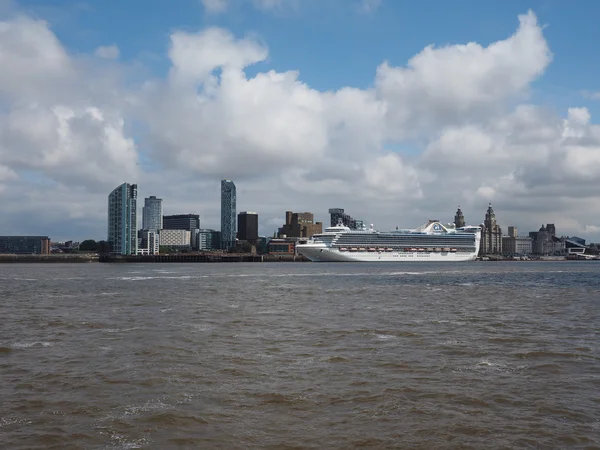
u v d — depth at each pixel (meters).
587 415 23.59
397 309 64.62
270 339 42.34
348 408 24.64
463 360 34.38
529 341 41.34
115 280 139.75
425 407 24.72
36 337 43.91
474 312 61.34
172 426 22.38
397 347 38.84
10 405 25.11
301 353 36.69
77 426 22.41
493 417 23.39
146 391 27.36
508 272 197.88
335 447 20.36
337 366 32.69
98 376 30.36
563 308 65.88
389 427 22.28
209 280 137.62
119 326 50.03
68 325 50.91
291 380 29.39
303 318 55.69
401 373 30.91
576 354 36.19
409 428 22.16
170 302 74.69
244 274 177.88
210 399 26.00
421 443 20.66
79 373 31.05
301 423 22.77
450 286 110.69
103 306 69.25
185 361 34.16
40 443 20.62
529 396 26.31
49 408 24.70
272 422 22.89
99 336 44.16
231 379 29.67
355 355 35.97
